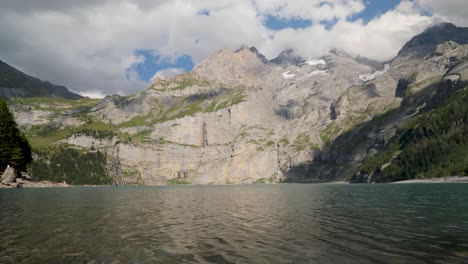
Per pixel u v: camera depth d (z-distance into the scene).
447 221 47.91
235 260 28.22
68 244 33.97
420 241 34.81
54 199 94.00
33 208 67.19
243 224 47.31
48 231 41.06
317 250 31.41
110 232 40.75
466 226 43.62
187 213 61.34
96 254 30.09
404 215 55.00
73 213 59.66
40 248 32.16
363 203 80.25
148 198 106.69
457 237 36.69
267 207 73.00
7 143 169.62
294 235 38.59
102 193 141.12
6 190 147.25
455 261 27.55
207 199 102.50
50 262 27.50
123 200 95.88
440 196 98.06
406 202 79.81
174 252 30.86
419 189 147.50
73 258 28.73
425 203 75.94
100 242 34.97
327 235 38.38
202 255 29.81
